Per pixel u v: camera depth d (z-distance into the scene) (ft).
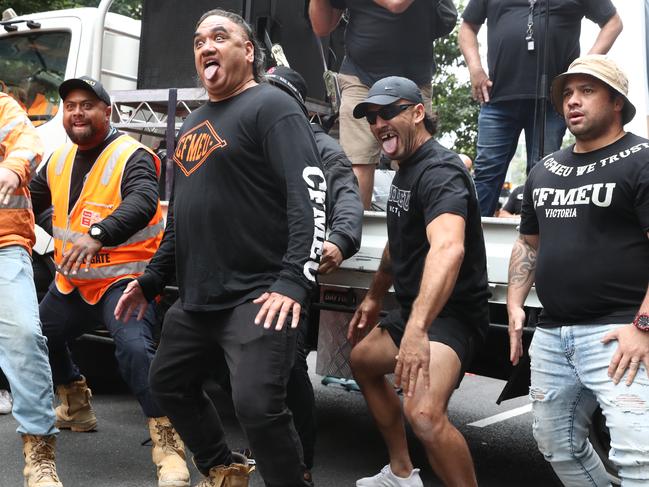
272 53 16.72
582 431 9.84
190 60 17.49
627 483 9.05
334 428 17.11
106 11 19.19
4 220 11.12
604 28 14.19
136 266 13.15
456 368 10.83
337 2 16.01
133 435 15.39
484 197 15.25
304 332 12.03
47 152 18.89
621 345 8.93
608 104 9.30
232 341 9.68
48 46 19.66
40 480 11.39
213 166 9.80
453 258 10.09
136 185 12.73
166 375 10.37
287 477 9.75
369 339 11.97
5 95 11.25
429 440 10.53
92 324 13.73
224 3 17.17
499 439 17.25
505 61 14.66
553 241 9.59
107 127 13.33
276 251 9.88
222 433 10.98
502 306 12.61
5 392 16.60
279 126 9.61
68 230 13.24
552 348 9.71
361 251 13.52
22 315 11.07
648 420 8.81
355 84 15.57
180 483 12.41
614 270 9.16
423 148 11.06
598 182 9.23
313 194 9.45
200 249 9.88
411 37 15.40
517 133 15.08
